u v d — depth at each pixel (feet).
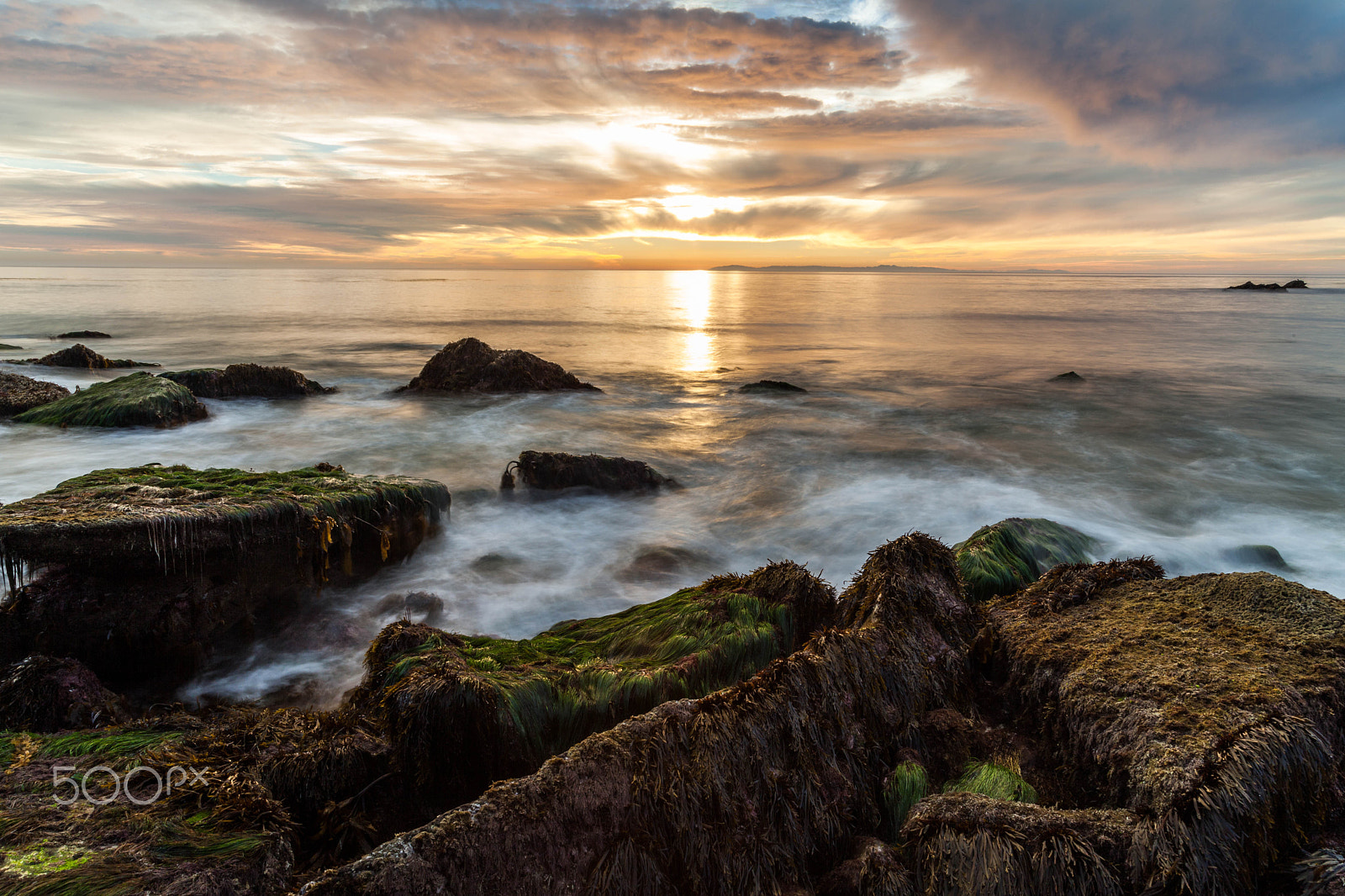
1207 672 14.10
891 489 49.93
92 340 141.59
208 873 10.94
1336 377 105.19
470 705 15.62
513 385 81.61
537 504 43.98
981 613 20.29
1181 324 213.46
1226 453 62.03
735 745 13.53
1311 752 11.98
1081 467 56.80
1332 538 41.16
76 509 24.13
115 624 22.45
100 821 12.39
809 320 231.30
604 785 12.17
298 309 241.96
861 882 12.10
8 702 18.51
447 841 10.66
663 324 210.79
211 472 32.60
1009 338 171.12
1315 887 10.52
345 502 29.01
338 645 25.67
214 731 16.28
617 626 22.54
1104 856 11.10
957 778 14.82
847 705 15.49
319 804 14.23
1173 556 36.65
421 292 451.12
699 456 58.65
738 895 12.26
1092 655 15.64
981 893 11.01
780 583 21.77
